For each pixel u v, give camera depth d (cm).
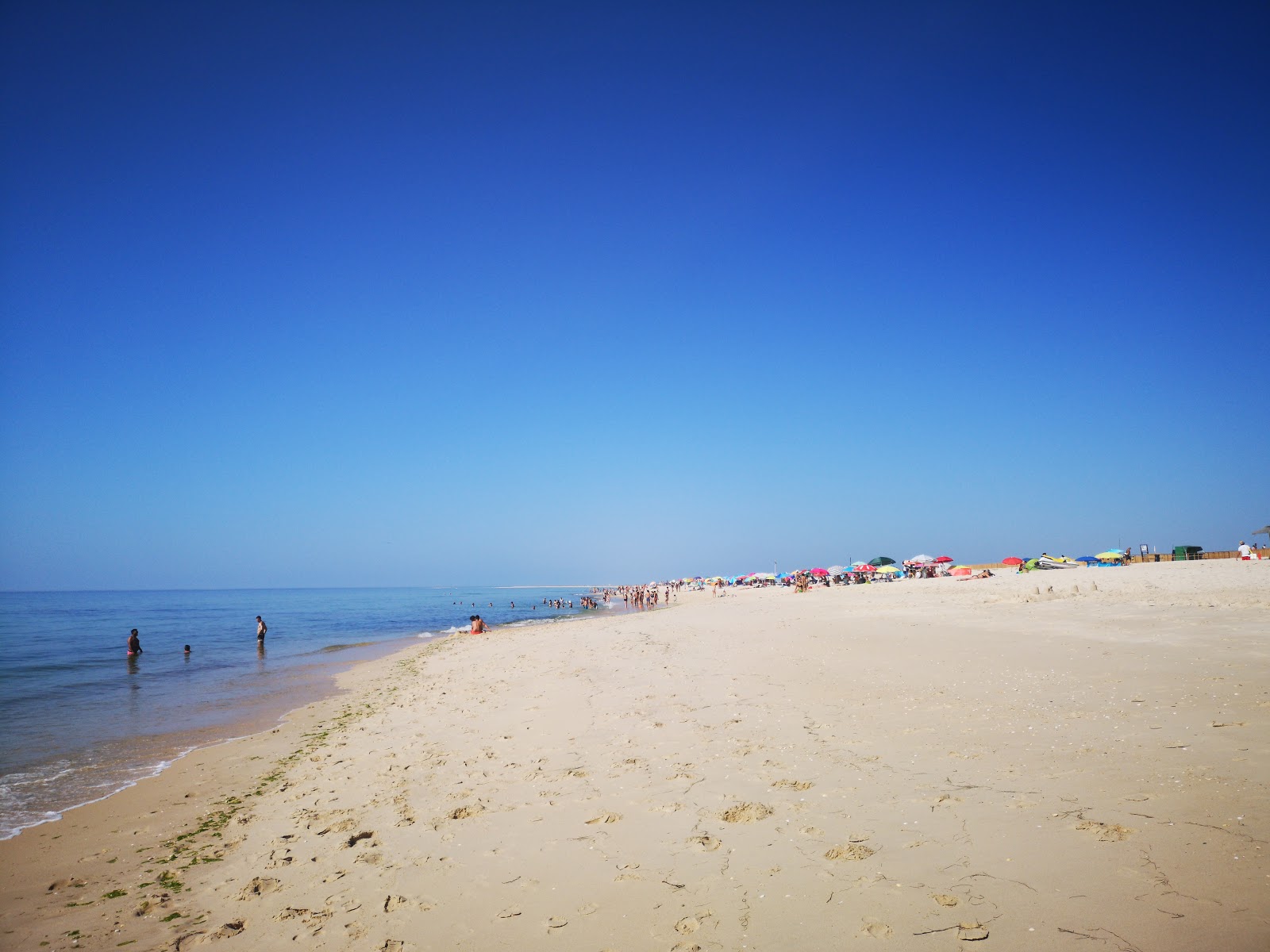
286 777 1051
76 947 550
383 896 583
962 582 4600
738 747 906
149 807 961
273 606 11606
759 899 507
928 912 462
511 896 558
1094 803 599
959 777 705
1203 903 429
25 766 1226
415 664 2633
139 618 7456
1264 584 2445
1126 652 1293
